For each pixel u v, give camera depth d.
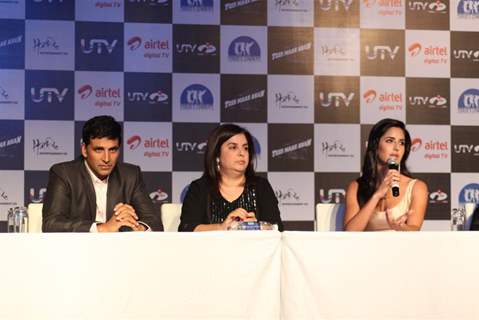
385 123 4.65
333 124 6.62
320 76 6.61
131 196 4.52
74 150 6.41
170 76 6.49
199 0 6.50
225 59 6.54
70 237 2.76
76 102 6.41
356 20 6.64
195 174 6.50
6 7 6.36
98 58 6.43
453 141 6.66
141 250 2.78
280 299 2.81
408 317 2.81
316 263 2.81
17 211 4.31
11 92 6.36
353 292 2.81
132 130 6.46
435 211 6.64
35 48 6.38
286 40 6.59
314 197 6.59
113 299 2.76
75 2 6.41
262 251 2.81
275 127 6.57
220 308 2.78
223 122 6.54
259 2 6.56
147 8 6.47
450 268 2.82
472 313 2.82
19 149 6.36
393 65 6.66
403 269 2.82
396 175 4.40
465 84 6.66
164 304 2.77
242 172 4.43
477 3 6.67
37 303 2.74
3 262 2.73
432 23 6.66
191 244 2.79
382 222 4.59
